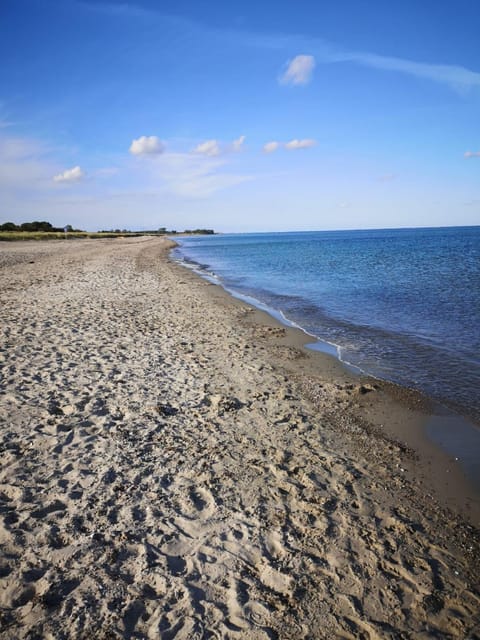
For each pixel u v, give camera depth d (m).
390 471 4.62
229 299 16.23
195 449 4.80
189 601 2.78
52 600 2.74
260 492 4.05
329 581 3.02
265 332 10.85
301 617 2.71
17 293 15.52
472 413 6.06
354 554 3.30
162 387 6.65
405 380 7.34
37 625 2.54
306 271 27.70
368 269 27.47
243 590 2.90
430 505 4.04
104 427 5.18
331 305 14.66
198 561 3.14
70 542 3.25
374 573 3.12
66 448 4.67
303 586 2.96
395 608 2.82
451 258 35.72
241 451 4.83
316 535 3.49
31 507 3.65
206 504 3.82
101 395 6.17
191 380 7.05
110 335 9.77
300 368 8.00
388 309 13.57
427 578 3.11
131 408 5.79
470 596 2.96
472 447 5.16
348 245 72.50
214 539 3.38
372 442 5.26
